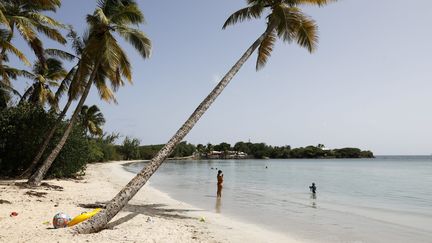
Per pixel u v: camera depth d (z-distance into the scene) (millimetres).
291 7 15859
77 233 9469
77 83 22812
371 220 15336
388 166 89188
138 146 116000
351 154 169250
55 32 21469
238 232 11727
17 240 8391
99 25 20609
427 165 97375
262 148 167125
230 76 13797
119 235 9547
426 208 19656
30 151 25188
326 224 14078
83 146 29250
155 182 34688
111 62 19844
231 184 34031
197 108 12844
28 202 14453
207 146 171250
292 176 48031
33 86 34188
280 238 11266
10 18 18484
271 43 17766
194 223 12820
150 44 21281
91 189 21938
